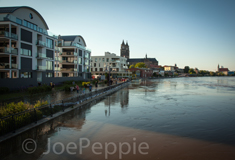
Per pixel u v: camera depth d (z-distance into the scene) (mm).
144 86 45812
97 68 90562
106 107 16531
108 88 30500
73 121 11391
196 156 6969
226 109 16625
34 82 29844
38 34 34656
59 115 12602
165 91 33625
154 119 12523
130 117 12945
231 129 10484
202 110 16047
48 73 38562
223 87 46500
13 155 6637
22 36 30047
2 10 28391
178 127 10742
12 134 8406
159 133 9578
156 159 6629
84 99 19156
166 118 12891
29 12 32312
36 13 34094
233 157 6938
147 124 11242
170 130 10133
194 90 36938
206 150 7543
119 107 16656
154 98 23531
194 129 10398
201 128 10617
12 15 28203
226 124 11547
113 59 92875
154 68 169125
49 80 35250
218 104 19438
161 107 17172
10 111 9969
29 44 31656
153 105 18188
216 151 7469
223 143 8344
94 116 12945
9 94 22141
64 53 51281
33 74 32531
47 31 37625
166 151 7344
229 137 9141
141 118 12711
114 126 10648
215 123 11750
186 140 8641
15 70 28672
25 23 31562
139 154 7012
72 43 51812
